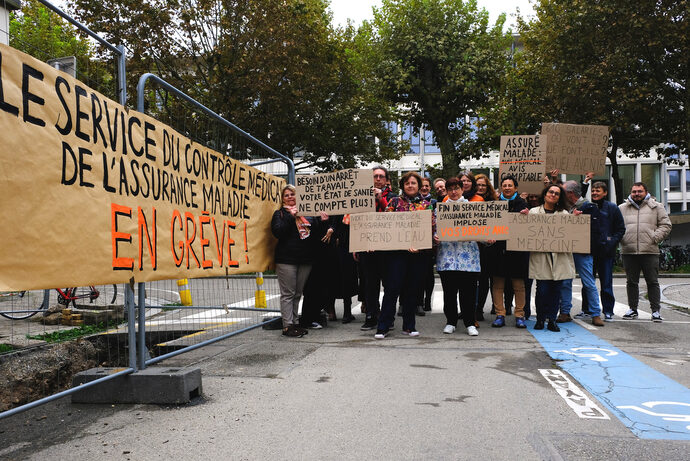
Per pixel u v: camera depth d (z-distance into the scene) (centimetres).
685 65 1681
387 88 2128
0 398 421
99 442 312
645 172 3328
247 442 309
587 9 1722
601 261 773
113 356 574
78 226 333
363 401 386
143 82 420
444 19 2197
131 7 1688
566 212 692
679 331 682
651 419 348
